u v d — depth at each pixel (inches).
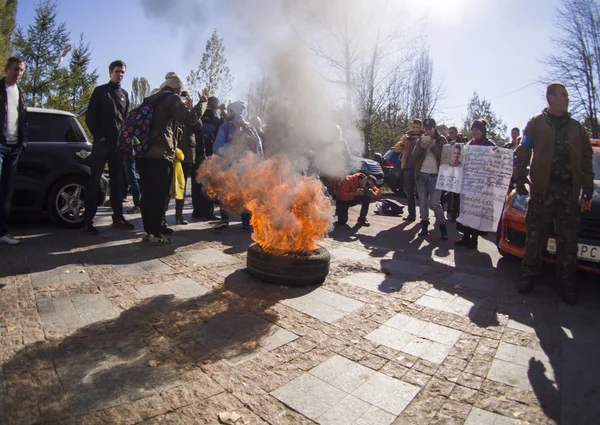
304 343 114.7
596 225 165.2
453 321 135.6
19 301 129.3
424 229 272.5
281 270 155.7
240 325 123.2
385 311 140.5
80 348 104.1
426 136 258.7
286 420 82.8
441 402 91.8
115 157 221.9
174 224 263.3
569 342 123.7
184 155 249.4
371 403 89.9
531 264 167.2
